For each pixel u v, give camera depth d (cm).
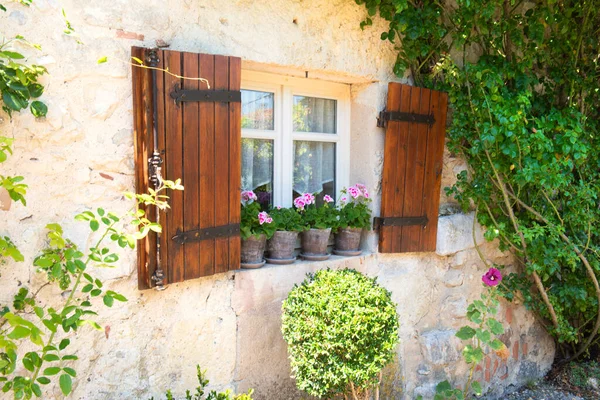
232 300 287
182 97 249
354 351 259
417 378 377
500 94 364
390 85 336
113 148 242
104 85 238
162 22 253
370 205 352
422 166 359
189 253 259
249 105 323
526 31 390
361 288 270
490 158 361
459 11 356
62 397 234
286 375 313
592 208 411
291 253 315
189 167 255
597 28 429
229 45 278
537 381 450
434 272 386
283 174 341
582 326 446
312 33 311
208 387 281
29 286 222
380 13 333
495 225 394
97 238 240
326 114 361
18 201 219
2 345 190
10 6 213
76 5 228
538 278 401
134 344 254
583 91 429
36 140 222
